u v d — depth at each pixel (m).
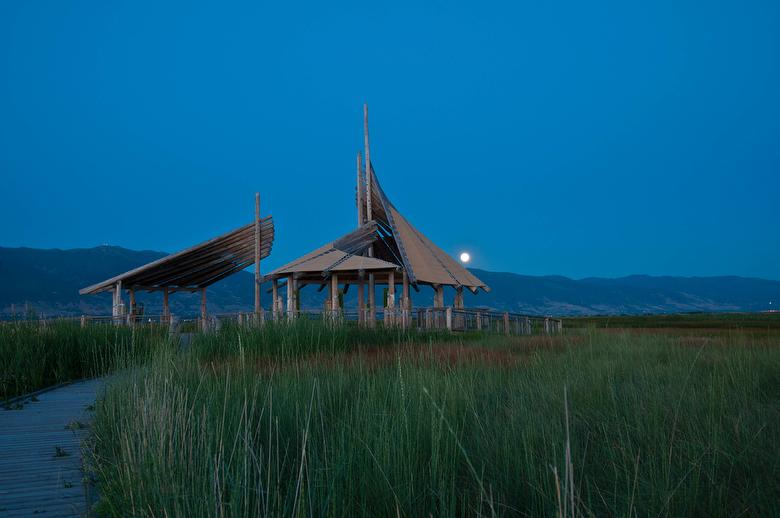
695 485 3.06
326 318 13.88
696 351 10.30
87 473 4.32
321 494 2.97
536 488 3.14
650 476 3.21
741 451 3.64
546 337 15.60
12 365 9.56
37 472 4.61
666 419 4.46
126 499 3.27
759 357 7.91
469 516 3.13
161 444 3.60
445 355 9.80
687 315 47.28
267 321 13.09
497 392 6.29
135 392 5.28
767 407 5.03
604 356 9.55
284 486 3.52
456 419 4.45
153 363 7.08
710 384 5.57
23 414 7.27
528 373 7.60
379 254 27.58
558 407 5.05
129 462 3.58
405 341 13.99
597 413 4.76
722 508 2.97
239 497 2.95
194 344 11.27
